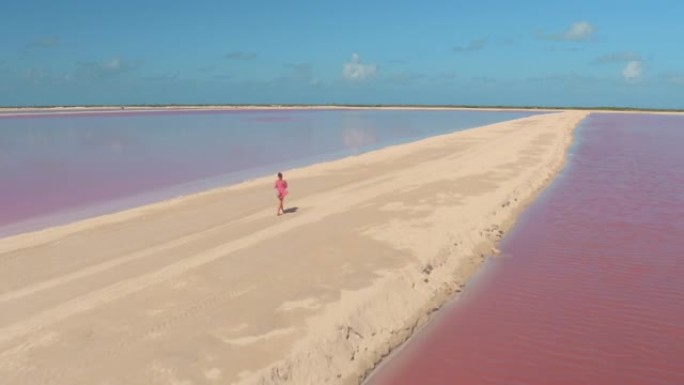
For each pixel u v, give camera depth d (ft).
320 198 71.61
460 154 118.42
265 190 78.79
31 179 96.94
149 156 129.49
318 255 46.65
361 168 99.35
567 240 57.31
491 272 48.39
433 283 43.91
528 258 51.85
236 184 87.66
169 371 28.09
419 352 34.60
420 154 119.85
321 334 32.63
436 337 36.52
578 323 38.27
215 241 51.44
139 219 61.77
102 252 48.96
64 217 68.33
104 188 88.12
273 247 48.96
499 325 38.17
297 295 37.99
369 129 228.02
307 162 117.91
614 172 100.37
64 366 28.63
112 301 37.04
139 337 31.73
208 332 32.37
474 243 54.03
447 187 78.02
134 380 27.30
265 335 32.12
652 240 56.80
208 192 78.33
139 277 41.78
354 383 30.86
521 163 103.09
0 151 140.15
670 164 110.52
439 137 164.66
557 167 104.37
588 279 46.37
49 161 120.98
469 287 45.03
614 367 32.55
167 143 161.58
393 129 228.22
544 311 40.27
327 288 39.32
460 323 38.52
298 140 173.37
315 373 29.99
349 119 322.55
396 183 81.87
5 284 41.27
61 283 41.11
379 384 31.12
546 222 64.39
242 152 137.80
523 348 34.94
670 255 52.01
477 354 34.27
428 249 49.08
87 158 125.80
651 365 32.73
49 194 83.25
